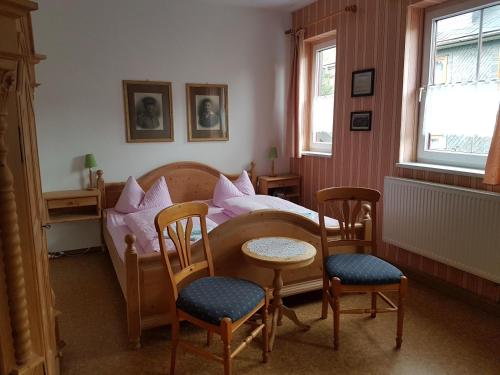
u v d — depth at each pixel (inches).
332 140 169.8
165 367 85.0
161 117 167.3
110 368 84.6
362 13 147.3
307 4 175.8
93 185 158.2
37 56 64.5
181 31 165.9
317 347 92.1
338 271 91.4
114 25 153.6
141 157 166.4
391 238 136.7
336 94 164.9
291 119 189.8
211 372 83.1
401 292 89.5
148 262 91.9
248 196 166.1
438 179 122.9
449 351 90.4
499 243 102.0
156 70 163.6
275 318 96.4
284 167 200.7
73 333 98.7
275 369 84.0
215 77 176.1
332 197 103.4
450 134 125.1
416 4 125.6
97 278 133.5
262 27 183.0
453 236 114.0
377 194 102.3
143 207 150.7
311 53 187.8
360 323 102.9
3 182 38.8
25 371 41.8
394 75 135.8
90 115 154.7
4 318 40.5
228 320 72.1
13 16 38.0
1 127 38.5
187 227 88.0
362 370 83.7
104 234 153.6
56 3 143.3
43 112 146.9
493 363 85.7
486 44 112.5
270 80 189.2
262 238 103.1
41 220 67.2
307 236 110.7
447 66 125.2
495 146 99.9
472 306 112.9
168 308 94.7
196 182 176.1
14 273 40.4
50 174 151.5
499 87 109.2
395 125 137.1
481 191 107.1
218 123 179.8
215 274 100.6
